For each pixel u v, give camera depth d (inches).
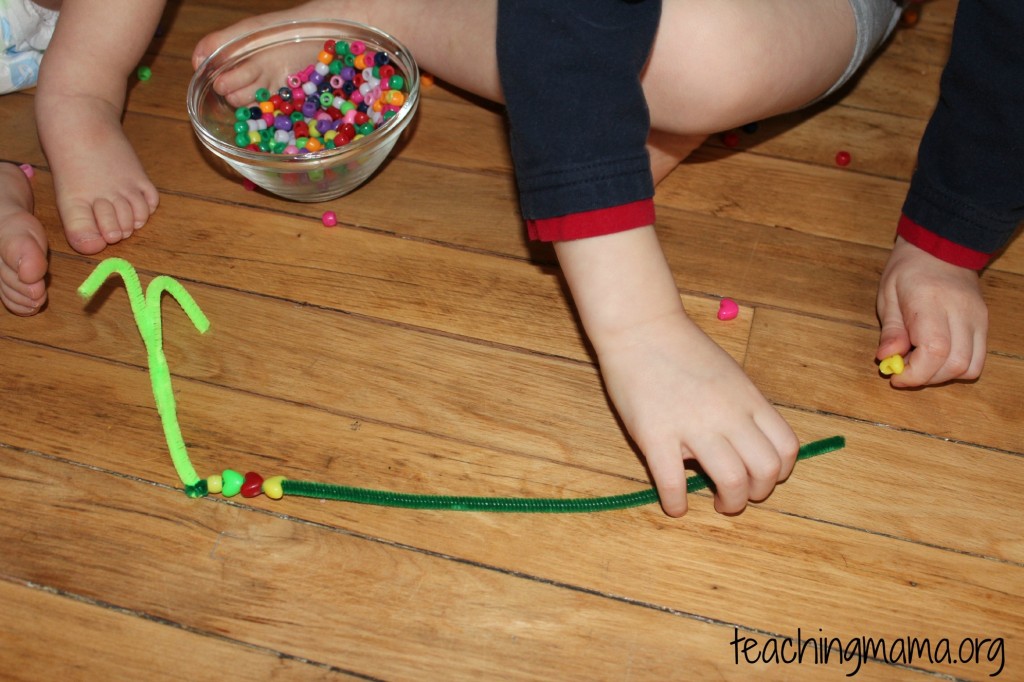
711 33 38.8
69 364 40.5
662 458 33.8
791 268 43.8
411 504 36.1
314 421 38.5
